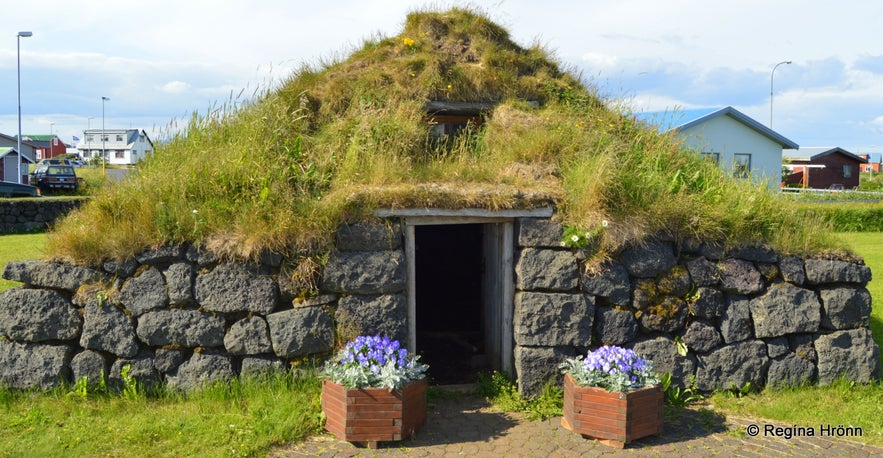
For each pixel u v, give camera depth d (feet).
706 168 24.41
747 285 20.02
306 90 26.18
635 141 25.43
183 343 18.04
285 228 18.20
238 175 20.31
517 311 19.21
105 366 17.95
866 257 50.34
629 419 16.02
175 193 19.79
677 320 19.58
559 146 22.35
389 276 18.48
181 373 18.07
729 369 19.76
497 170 21.56
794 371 20.16
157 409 17.44
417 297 31.65
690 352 19.70
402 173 20.58
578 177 20.31
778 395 19.74
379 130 23.17
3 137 166.91
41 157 229.86
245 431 16.10
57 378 17.84
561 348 19.04
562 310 18.92
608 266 19.19
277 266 18.26
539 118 25.00
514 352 19.54
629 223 19.36
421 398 16.71
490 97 27.73
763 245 20.47
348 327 18.31
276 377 18.16
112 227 18.90
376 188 19.04
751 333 20.03
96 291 17.97
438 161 22.62
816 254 20.84
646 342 19.39
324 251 18.33
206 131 24.84
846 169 137.59
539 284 18.95
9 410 17.26
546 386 18.93
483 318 23.98
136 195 20.02
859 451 16.10
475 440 16.37
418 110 25.64
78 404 17.49
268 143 21.97
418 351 24.76
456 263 31.76
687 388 19.52
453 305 31.01
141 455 15.05
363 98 25.89
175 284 17.95
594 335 19.30
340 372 16.31
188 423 16.49
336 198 18.78
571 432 16.88
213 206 19.20
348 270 18.30
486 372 21.22
